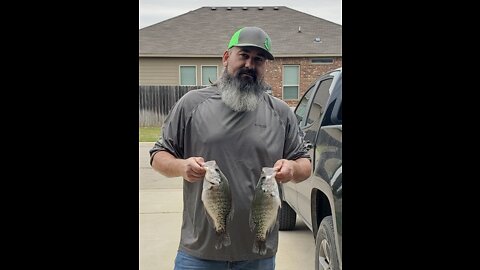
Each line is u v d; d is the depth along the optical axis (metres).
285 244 4.66
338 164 2.84
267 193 2.06
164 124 2.23
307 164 2.23
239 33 2.12
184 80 18.52
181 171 2.04
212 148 2.07
